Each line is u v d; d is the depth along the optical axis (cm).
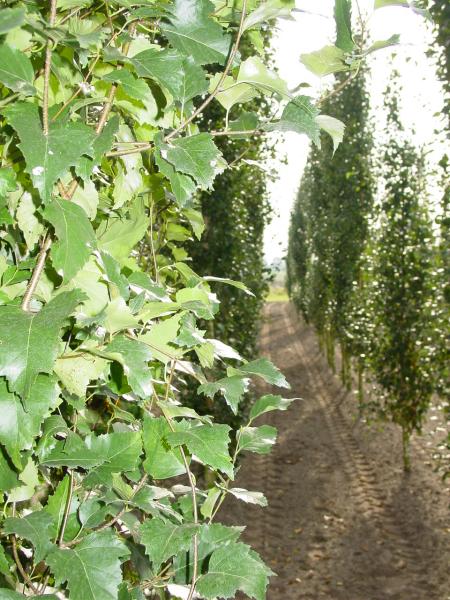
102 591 68
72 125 67
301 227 1684
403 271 589
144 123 90
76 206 70
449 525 484
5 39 70
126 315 77
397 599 388
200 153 74
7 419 63
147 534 77
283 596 400
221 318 467
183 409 85
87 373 77
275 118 87
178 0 78
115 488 90
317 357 1428
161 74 71
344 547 470
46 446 77
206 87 78
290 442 760
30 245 75
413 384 595
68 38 67
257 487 603
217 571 77
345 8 79
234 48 78
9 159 76
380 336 641
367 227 890
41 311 64
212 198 430
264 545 475
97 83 83
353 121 866
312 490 593
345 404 930
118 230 93
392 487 583
